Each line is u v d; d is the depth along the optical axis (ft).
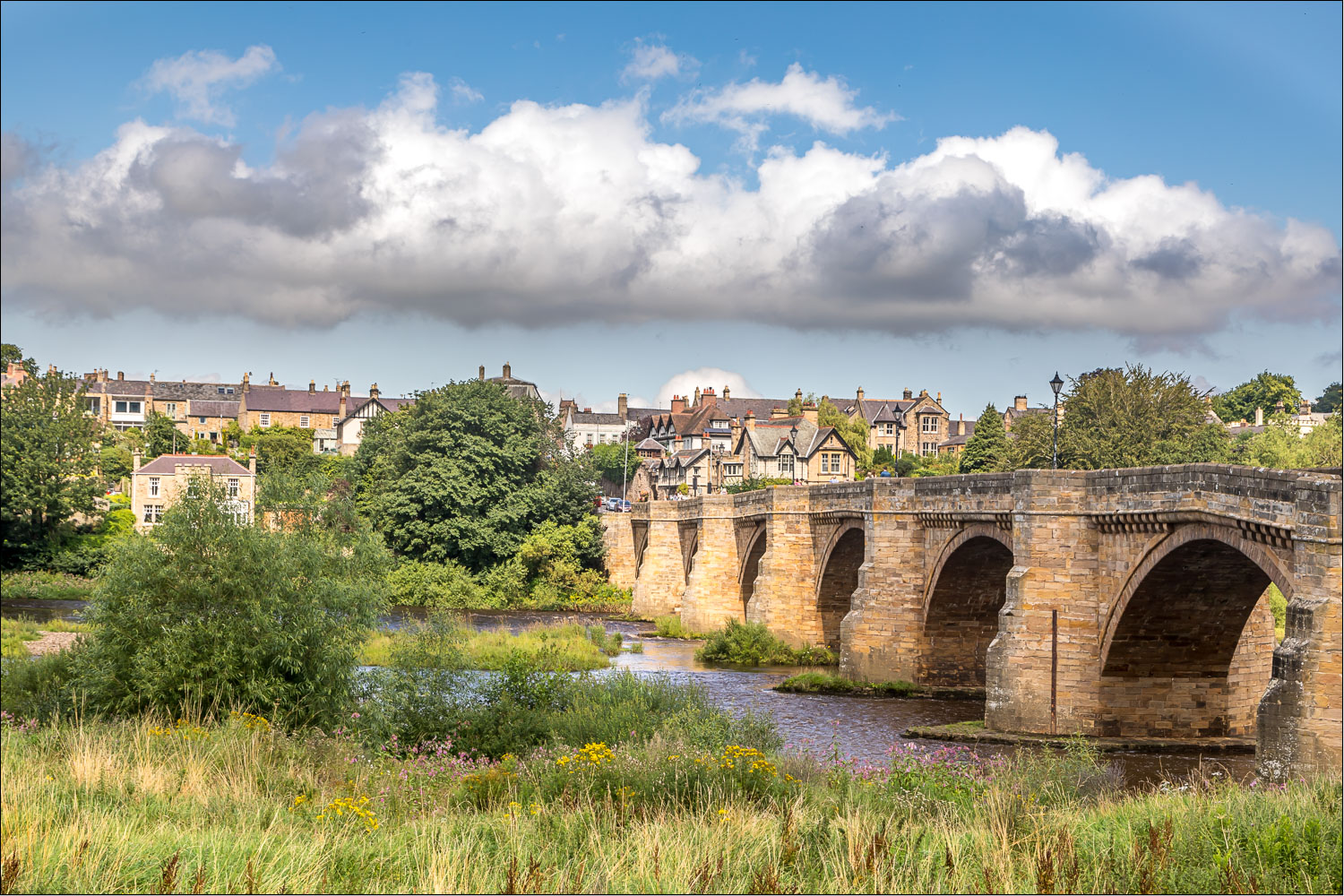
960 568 169.17
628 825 62.80
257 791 73.15
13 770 72.54
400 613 300.81
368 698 109.91
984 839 55.98
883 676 177.37
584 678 128.77
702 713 110.42
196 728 87.56
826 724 142.82
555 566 337.72
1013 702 134.31
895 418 558.97
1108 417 303.89
